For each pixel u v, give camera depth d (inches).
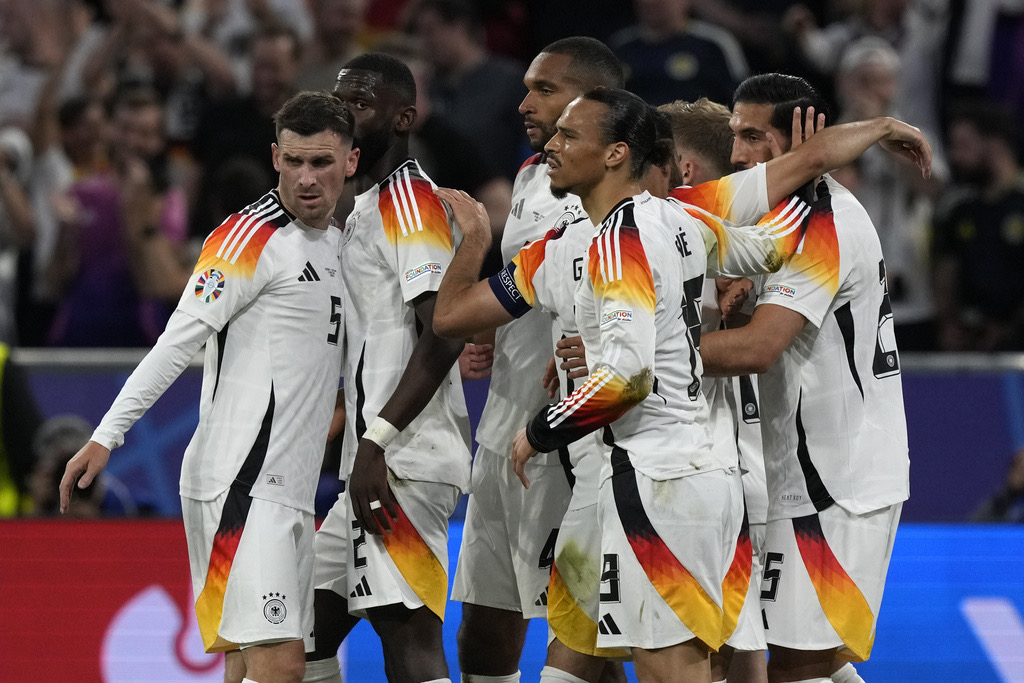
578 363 490.3
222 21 1189.1
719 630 470.3
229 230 516.4
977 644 701.9
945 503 843.4
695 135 591.5
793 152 527.5
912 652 700.0
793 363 525.0
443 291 514.0
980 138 1033.5
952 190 1051.9
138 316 1039.6
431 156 997.2
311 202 521.3
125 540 717.9
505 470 584.4
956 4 1163.9
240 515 509.0
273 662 509.0
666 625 463.2
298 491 518.6
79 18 1203.2
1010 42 1167.6
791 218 516.1
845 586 515.2
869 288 526.9
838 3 1202.0
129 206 1038.4
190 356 511.2
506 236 589.9
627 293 450.6
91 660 706.8
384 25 1219.2
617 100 478.0
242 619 504.7
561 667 526.0
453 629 706.8
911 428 848.9
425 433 550.9
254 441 512.1
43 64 1171.3
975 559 710.5
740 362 503.2
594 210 484.7
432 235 536.7
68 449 829.2
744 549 510.9
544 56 565.9
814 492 521.0
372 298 549.3
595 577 515.8
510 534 585.9
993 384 852.0
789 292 510.3
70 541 717.9
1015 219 1024.9
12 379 829.8
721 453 521.7
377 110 553.3
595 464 520.4
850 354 523.5
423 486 545.6
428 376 523.8
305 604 524.7
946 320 1039.6
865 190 1065.5
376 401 545.6
